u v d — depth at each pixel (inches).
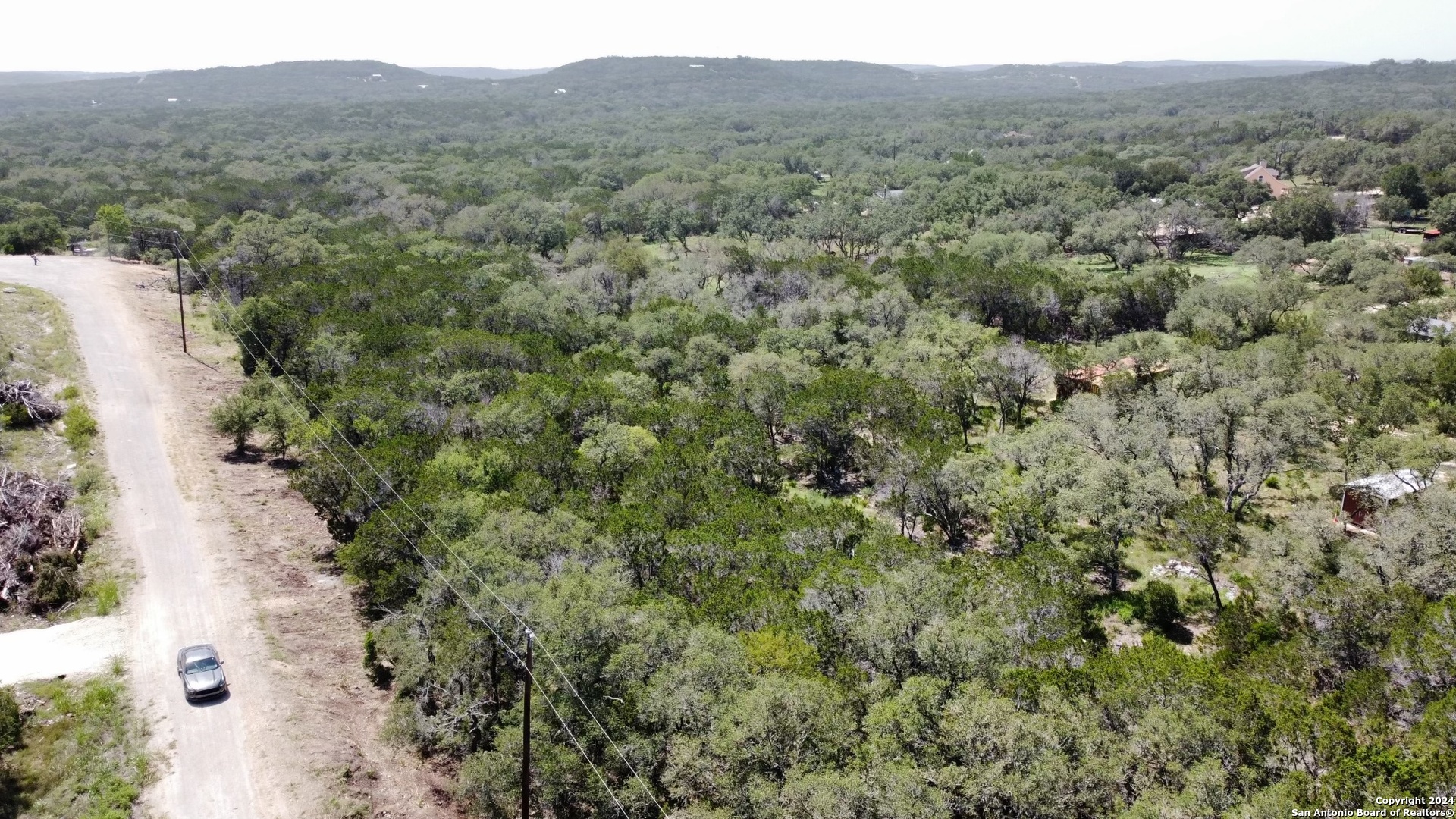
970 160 7765.8
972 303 3595.0
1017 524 1862.7
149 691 1369.3
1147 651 1246.3
